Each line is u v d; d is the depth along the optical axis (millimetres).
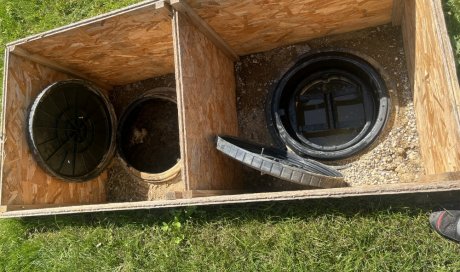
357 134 2873
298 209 2314
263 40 2816
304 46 2920
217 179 2523
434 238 2078
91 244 2652
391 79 2713
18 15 3594
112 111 3205
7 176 2502
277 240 2301
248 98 3004
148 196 3086
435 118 2061
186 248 2445
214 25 2500
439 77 1868
